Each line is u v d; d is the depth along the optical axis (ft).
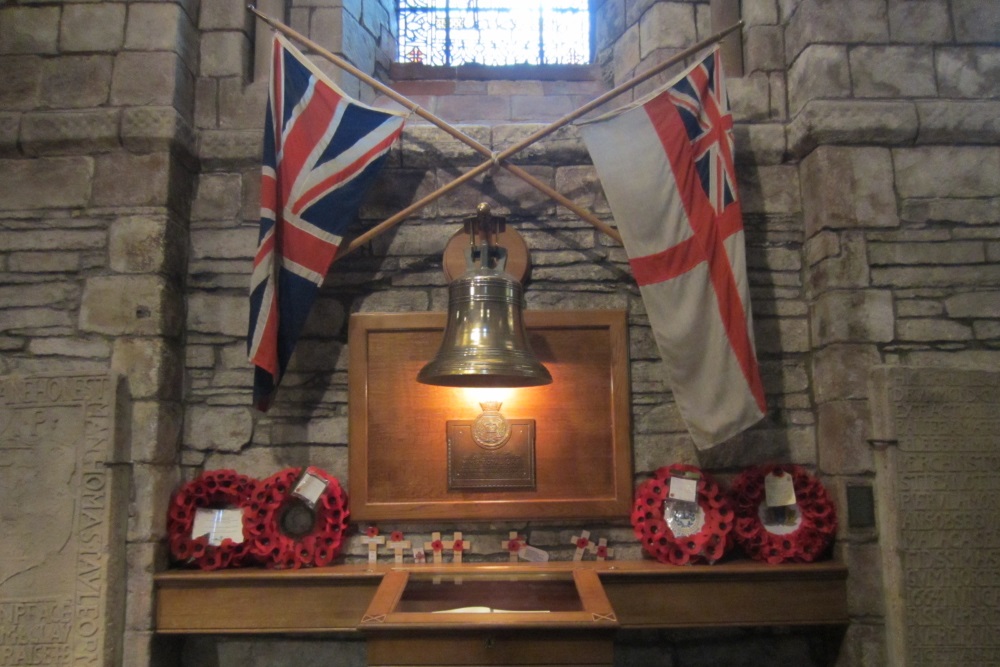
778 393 10.68
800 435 10.58
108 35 10.72
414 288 10.97
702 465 10.55
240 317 10.80
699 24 11.96
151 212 10.35
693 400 9.80
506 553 10.46
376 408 10.58
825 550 10.14
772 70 11.35
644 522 10.12
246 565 10.09
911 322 10.19
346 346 10.84
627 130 10.29
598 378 10.70
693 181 10.11
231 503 10.37
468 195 11.18
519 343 9.16
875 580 9.70
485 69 13.30
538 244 11.10
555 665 7.33
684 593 9.67
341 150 10.37
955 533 9.60
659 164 10.13
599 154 10.25
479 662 7.33
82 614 9.39
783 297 10.87
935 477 9.68
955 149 10.54
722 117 10.18
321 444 10.62
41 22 10.80
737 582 9.70
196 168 11.13
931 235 10.36
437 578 9.11
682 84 10.36
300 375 10.76
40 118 10.40
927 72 10.71
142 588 9.64
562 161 11.33
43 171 10.48
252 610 9.66
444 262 10.78
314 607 9.65
